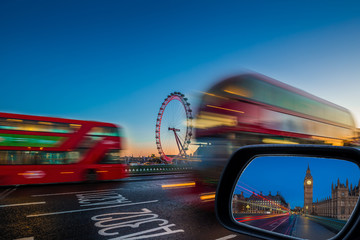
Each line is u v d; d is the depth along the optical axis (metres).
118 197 8.02
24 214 5.73
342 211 0.81
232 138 8.09
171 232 4.46
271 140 8.54
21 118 10.03
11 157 9.64
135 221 5.17
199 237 4.21
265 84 8.95
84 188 10.00
